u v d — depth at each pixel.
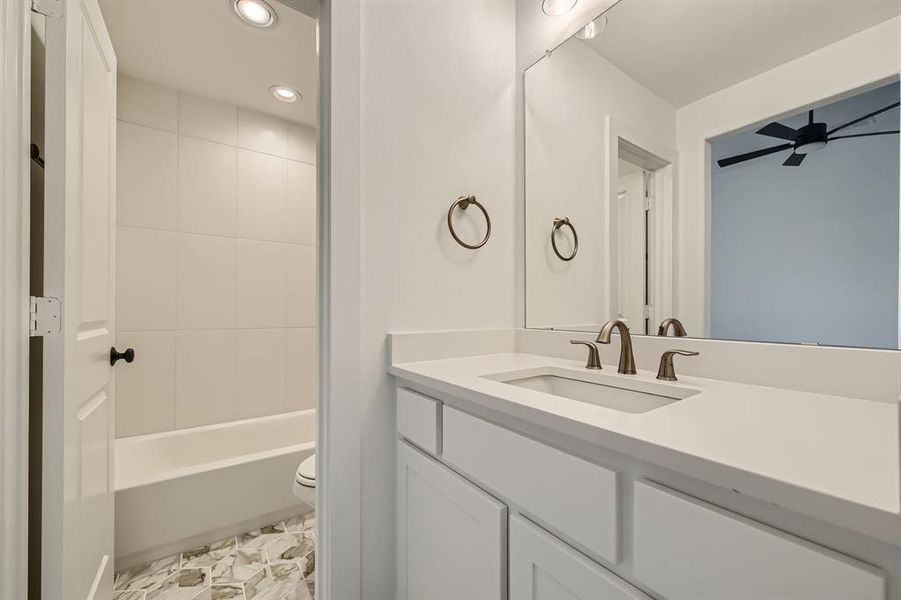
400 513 1.01
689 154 0.94
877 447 0.43
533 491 0.61
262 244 2.26
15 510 0.75
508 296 1.35
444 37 1.20
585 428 0.52
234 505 1.62
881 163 0.67
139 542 1.42
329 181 0.97
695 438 0.46
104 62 1.17
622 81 1.07
